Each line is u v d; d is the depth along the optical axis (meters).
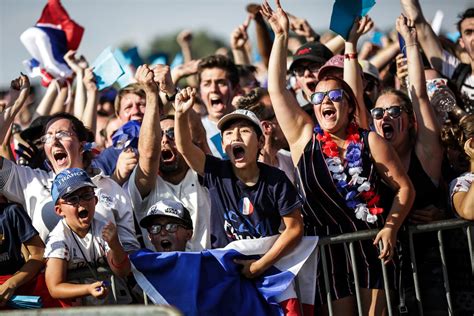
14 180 16.28
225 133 14.95
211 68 20.78
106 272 15.15
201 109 22.45
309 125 16.06
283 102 16.03
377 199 15.22
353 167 15.08
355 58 17.08
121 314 10.09
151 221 15.52
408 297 16.23
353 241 15.40
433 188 16.31
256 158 14.95
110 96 24.44
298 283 15.40
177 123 15.15
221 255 15.00
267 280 15.13
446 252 16.34
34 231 15.48
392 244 15.08
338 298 15.50
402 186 15.20
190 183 16.33
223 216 15.22
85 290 14.43
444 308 16.19
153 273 15.02
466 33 20.12
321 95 15.23
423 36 20.83
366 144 15.20
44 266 15.43
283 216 14.90
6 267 15.45
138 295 15.38
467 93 20.02
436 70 20.16
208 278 15.02
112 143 18.36
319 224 15.55
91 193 15.13
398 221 15.16
